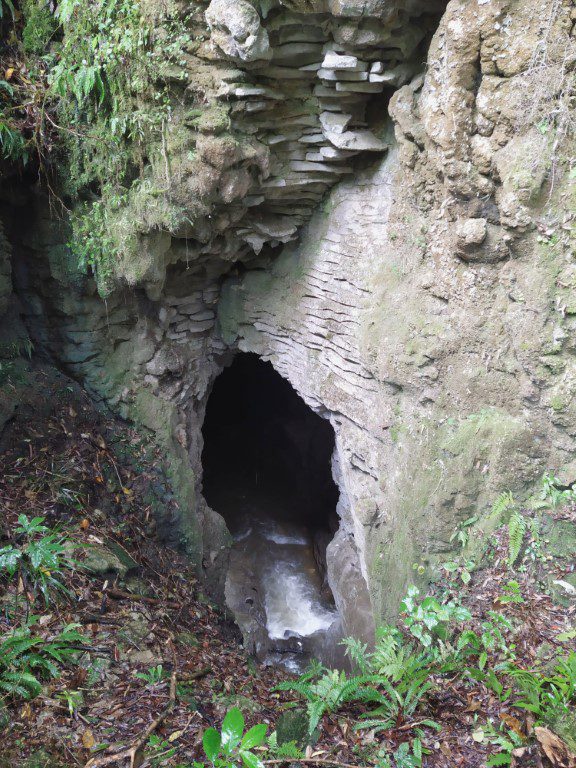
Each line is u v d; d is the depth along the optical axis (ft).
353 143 19.81
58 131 20.59
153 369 25.81
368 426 20.77
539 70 13.41
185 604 19.95
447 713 12.13
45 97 19.84
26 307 23.44
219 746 9.13
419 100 17.16
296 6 16.61
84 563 16.56
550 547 14.84
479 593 15.30
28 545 14.28
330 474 41.29
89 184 21.38
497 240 15.52
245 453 48.29
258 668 18.79
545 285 14.48
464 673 13.01
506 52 13.82
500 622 13.91
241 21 16.39
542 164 13.70
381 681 12.53
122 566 17.70
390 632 14.40
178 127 18.98
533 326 14.92
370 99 20.02
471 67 14.58
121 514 22.03
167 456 25.12
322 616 34.22
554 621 13.69
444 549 16.89
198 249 23.61
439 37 15.15
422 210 17.87
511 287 15.48
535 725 11.00
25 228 22.35
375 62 17.92
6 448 20.02
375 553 20.11
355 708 12.75
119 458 23.72
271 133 20.45
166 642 15.43
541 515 15.30
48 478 19.93
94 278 22.59
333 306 22.56
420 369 17.87
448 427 17.29
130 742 11.01
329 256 22.75
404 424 18.88
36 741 10.72
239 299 27.37
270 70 18.45
